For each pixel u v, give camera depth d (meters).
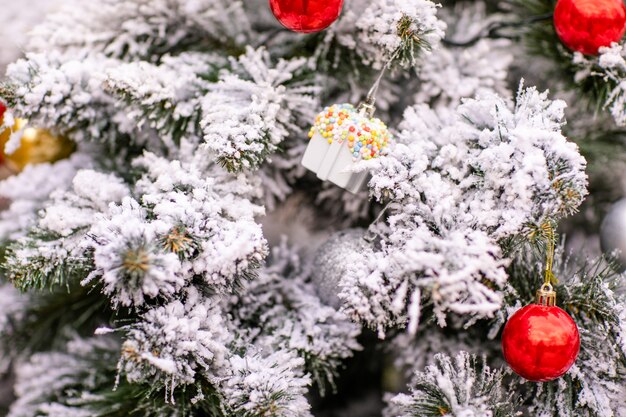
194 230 0.83
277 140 0.87
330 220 0.99
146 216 0.85
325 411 0.97
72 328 0.96
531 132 0.82
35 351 0.96
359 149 0.85
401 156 0.85
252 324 0.91
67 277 0.86
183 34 0.94
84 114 0.90
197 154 0.89
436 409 0.83
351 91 0.96
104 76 0.87
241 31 0.94
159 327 0.82
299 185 0.98
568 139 0.94
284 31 0.94
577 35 0.88
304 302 0.91
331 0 0.85
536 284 0.89
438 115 0.90
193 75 0.90
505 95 0.93
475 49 0.94
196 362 0.84
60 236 0.86
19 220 0.91
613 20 0.87
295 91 0.90
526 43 0.94
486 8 0.99
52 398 0.92
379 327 0.82
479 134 0.85
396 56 0.88
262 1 0.96
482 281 0.85
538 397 0.88
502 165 0.82
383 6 0.88
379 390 0.97
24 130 0.92
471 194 0.85
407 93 0.96
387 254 0.84
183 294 0.84
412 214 0.84
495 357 0.91
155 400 0.87
